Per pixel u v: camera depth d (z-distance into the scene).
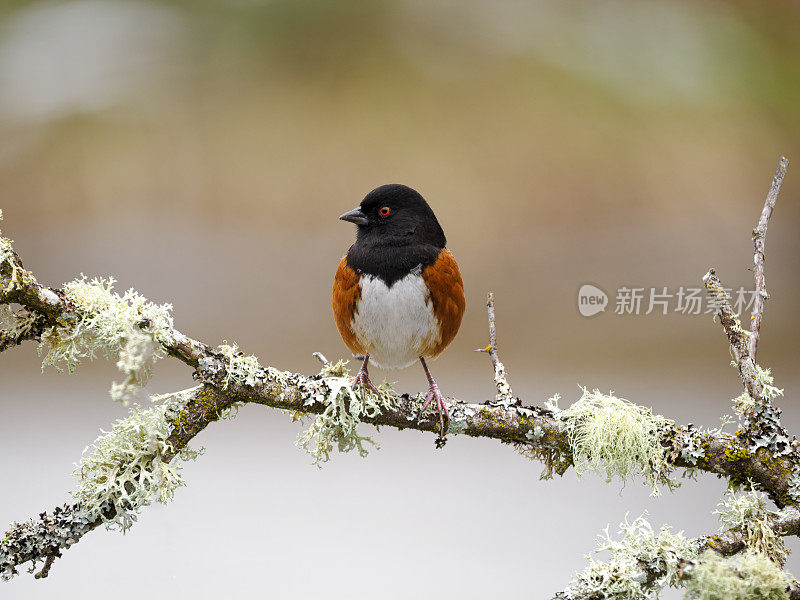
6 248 4.07
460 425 4.61
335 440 4.70
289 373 4.54
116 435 4.11
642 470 4.39
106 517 4.02
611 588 3.82
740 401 4.41
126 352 4.09
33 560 3.85
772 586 3.58
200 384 4.33
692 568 3.72
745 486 4.35
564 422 4.55
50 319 4.18
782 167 4.41
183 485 4.12
